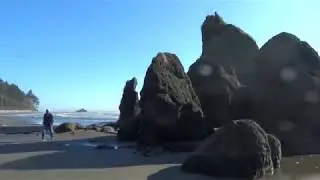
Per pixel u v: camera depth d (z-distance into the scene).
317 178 15.48
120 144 25.95
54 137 31.97
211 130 25.00
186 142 23.47
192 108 24.14
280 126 24.78
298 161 19.72
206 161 15.91
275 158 17.34
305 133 24.34
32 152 21.86
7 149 23.31
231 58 33.97
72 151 22.34
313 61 26.97
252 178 15.41
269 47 27.91
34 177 14.92
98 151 22.39
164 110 23.52
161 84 24.14
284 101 25.34
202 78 30.42
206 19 37.00
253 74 28.80
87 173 15.75
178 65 26.83
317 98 25.25
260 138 16.05
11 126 50.25
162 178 15.03
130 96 35.78
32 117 103.94
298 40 27.61
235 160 15.55
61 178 14.75
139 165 17.73
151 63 25.00
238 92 28.50
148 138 23.41
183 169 16.47
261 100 26.36
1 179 14.52
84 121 81.50
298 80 25.73
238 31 34.94
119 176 15.22
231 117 28.12
